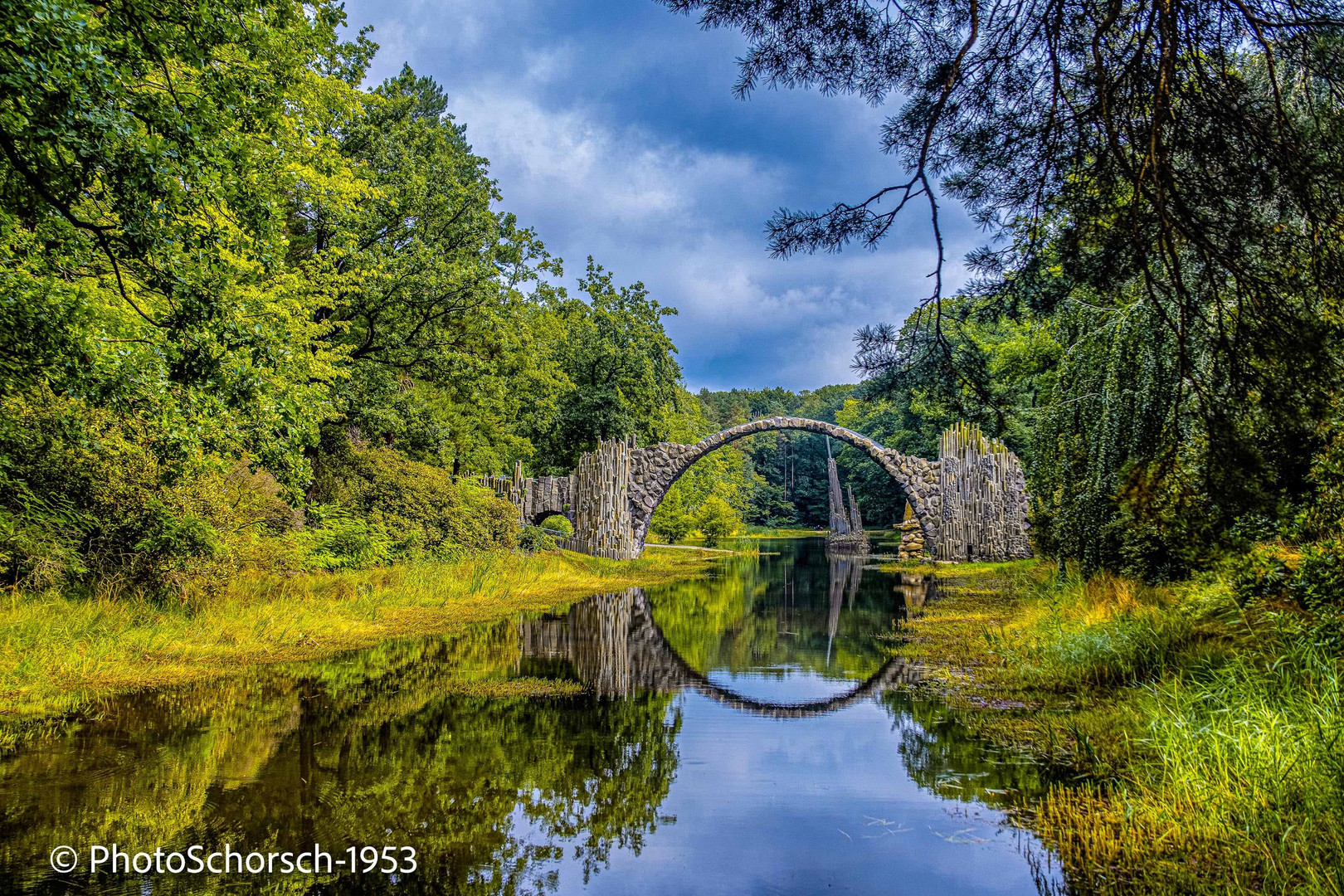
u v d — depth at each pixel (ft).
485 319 64.13
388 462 62.13
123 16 18.70
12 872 12.82
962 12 12.41
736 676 30.73
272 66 33.65
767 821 15.75
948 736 20.80
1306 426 10.84
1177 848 13.03
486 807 16.40
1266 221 11.59
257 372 22.65
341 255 51.34
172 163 17.29
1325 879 11.16
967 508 89.61
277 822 15.24
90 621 28.32
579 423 112.06
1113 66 11.80
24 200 17.20
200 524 34.42
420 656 32.73
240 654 30.71
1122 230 11.80
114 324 23.04
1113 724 19.63
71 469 30.42
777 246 13.89
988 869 13.33
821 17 12.62
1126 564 30.35
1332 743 13.43
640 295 117.60
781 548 159.63
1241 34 10.74
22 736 20.04
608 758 19.71
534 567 69.62
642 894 12.56
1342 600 17.49
